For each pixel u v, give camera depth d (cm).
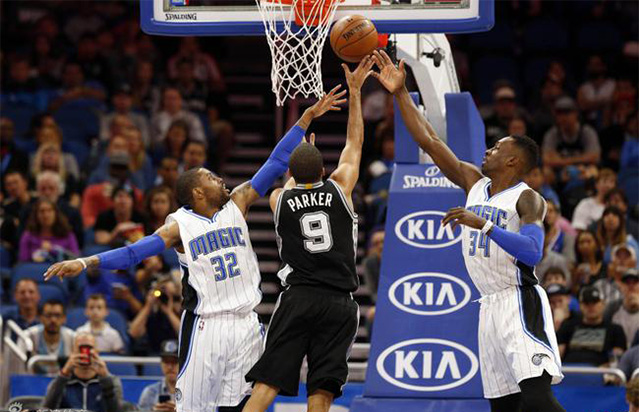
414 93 841
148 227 1323
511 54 1781
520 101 1731
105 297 1219
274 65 732
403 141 827
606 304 1148
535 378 618
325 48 1767
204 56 1717
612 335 1077
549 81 1642
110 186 1433
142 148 1501
